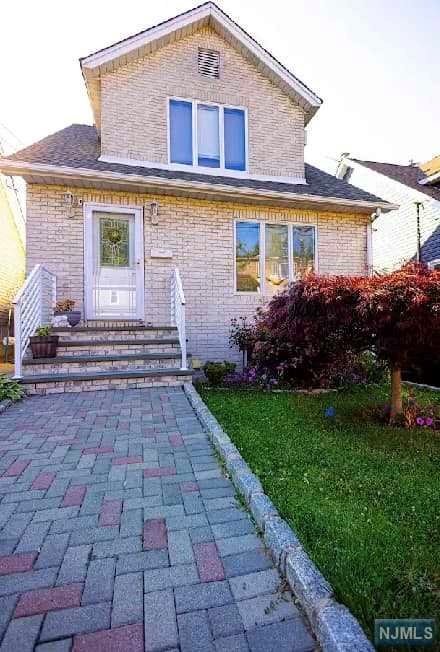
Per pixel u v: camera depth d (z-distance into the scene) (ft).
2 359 36.86
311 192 26.50
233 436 12.09
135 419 13.69
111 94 24.91
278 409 15.88
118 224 24.16
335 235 27.84
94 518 7.13
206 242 25.21
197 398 16.07
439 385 22.74
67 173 21.17
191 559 5.95
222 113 27.07
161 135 25.70
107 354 20.58
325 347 15.03
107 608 4.99
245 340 23.65
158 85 25.81
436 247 32.37
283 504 7.66
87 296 23.08
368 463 10.22
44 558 5.97
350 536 6.59
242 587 5.36
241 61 27.73
